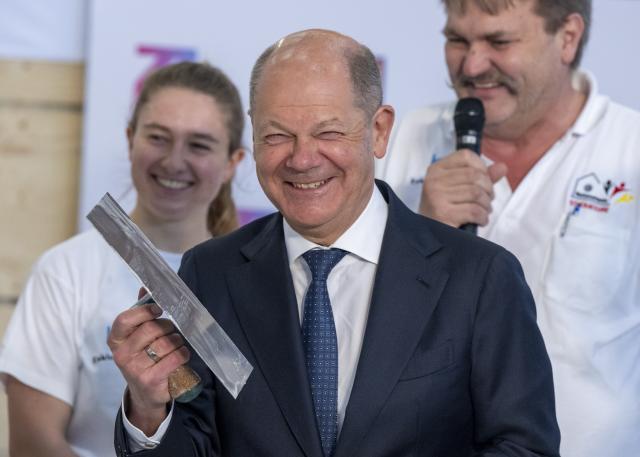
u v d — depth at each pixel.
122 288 7.43
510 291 5.17
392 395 4.99
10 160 10.02
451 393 5.04
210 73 8.06
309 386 5.10
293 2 9.37
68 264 7.51
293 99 4.87
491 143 7.80
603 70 8.98
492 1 7.11
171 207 7.86
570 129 7.60
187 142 7.80
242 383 4.62
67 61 9.95
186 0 9.38
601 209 7.45
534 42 7.21
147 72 9.44
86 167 9.48
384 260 5.23
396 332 5.09
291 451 5.04
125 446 5.02
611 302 7.33
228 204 8.37
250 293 5.34
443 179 7.08
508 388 5.02
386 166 8.26
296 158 4.87
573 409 7.18
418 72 9.38
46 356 7.36
